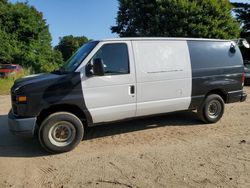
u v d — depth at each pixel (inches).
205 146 245.3
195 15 1033.5
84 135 281.9
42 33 1765.5
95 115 246.8
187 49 289.0
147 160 218.5
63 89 234.4
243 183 180.4
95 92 244.2
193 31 1026.1
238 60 321.7
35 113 229.0
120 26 1353.3
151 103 269.1
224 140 259.9
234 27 1099.3
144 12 1234.0
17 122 227.5
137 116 267.6
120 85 253.0
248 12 1363.2
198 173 194.7
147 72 264.5
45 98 230.1
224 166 204.7
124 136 277.0
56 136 237.6
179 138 267.7
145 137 272.8
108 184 183.6
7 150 248.5
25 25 1614.2
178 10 1038.4
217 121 319.6
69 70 246.7
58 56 1903.3
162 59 273.6
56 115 234.4
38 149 249.3
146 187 178.1
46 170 207.5
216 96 309.9
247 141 256.1
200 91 296.8
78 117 251.1
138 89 261.3
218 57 307.6
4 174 202.7
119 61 253.6
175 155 226.7
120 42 255.6
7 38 1551.4
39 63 1628.9
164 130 293.0
